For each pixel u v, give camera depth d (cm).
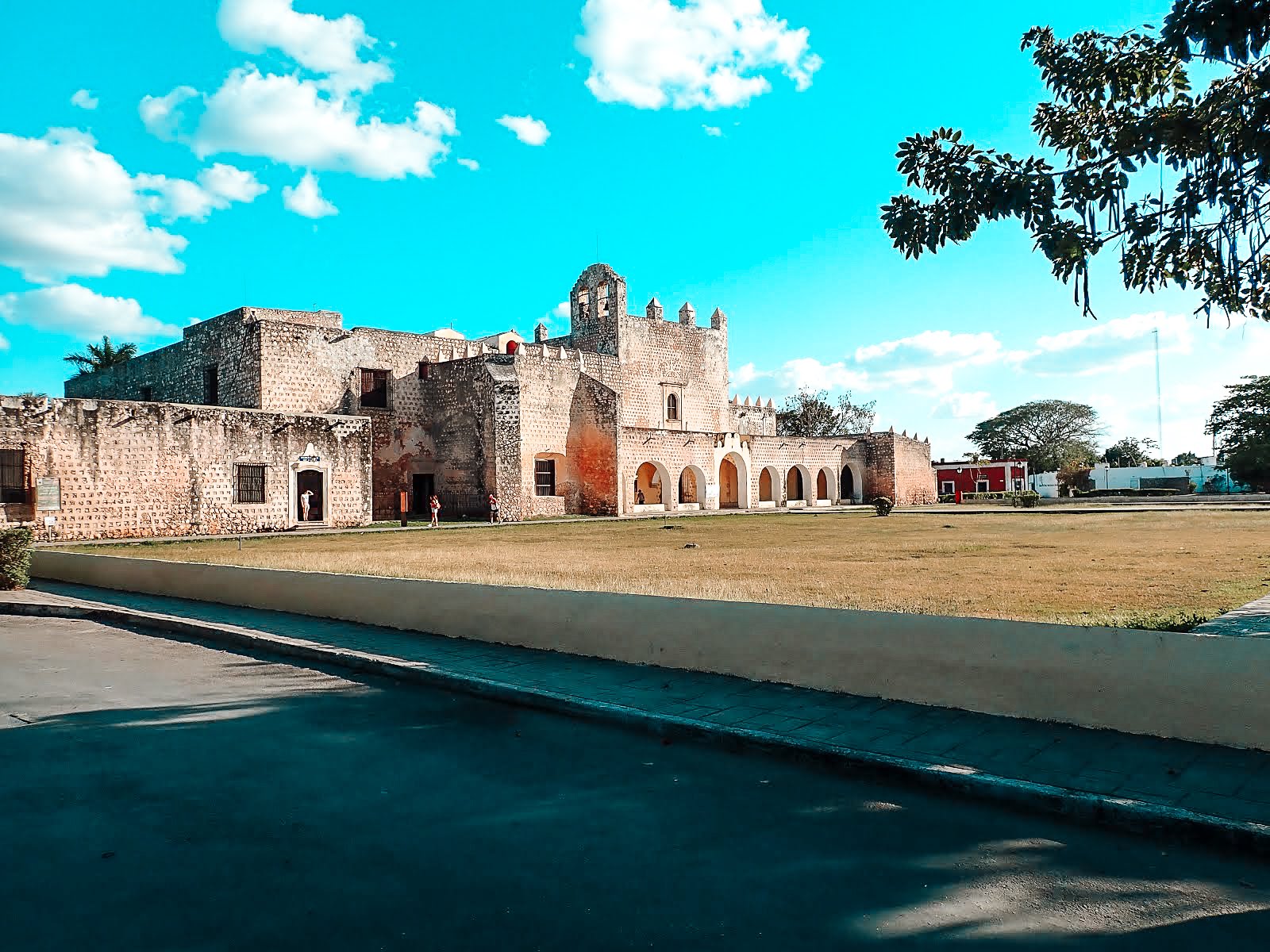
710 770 590
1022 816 499
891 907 386
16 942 353
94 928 365
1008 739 607
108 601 1472
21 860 437
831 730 639
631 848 453
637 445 4731
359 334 4269
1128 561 1797
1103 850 450
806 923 372
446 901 391
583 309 5588
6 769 589
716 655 838
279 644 1048
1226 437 6819
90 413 2820
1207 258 734
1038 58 798
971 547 2253
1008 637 670
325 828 480
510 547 2444
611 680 819
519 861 436
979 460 9344
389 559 2014
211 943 353
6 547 1659
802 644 780
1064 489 8381
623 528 3500
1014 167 707
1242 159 634
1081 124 793
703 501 5162
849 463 6272
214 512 3112
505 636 1020
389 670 906
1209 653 588
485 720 726
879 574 1606
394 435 4347
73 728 700
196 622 1211
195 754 625
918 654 713
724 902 391
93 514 2817
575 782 562
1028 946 352
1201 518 3553
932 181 739
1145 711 609
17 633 1234
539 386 4462
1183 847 453
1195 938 358
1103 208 671
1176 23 614
